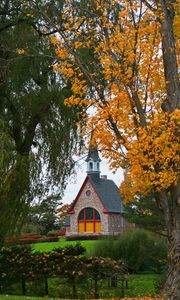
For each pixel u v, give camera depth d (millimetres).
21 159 15125
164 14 9445
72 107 16750
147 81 9633
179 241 9453
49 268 15859
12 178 14719
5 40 16844
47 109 17484
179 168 8719
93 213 59281
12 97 17328
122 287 16234
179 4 9883
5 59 16688
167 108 9391
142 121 9102
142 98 9602
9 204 15125
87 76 9648
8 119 17422
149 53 9445
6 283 16062
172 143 8500
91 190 59812
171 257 9484
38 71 17031
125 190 10141
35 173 16938
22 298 11047
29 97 16938
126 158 8945
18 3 16406
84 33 10328
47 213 48812
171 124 8422
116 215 59000
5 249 16875
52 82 17344
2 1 17078
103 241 22578
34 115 17375
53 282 17078
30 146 17594
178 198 9438
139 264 21547
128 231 23562
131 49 9383
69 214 60750
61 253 16844
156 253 21578
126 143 8766
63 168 17781
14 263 16109
